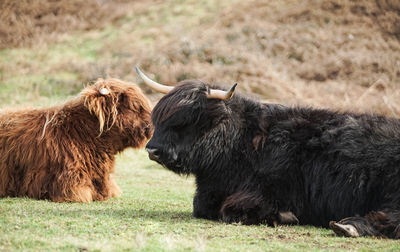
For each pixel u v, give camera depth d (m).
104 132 12.16
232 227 8.64
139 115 12.38
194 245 6.93
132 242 7.02
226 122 9.34
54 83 37.19
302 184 9.24
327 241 7.71
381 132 8.90
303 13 46.50
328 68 38.06
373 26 44.94
